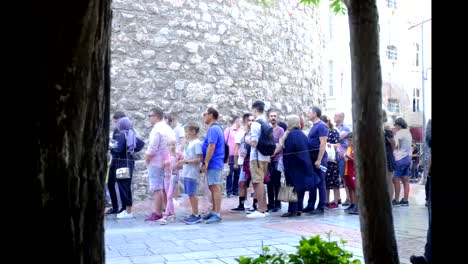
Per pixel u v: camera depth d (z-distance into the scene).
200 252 5.48
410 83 25.27
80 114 1.61
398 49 25.00
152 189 7.93
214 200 7.80
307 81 14.58
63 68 1.52
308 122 14.41
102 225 1.81
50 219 1.55
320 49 15.89
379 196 2.83
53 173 1.56
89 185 1.72
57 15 1.47
